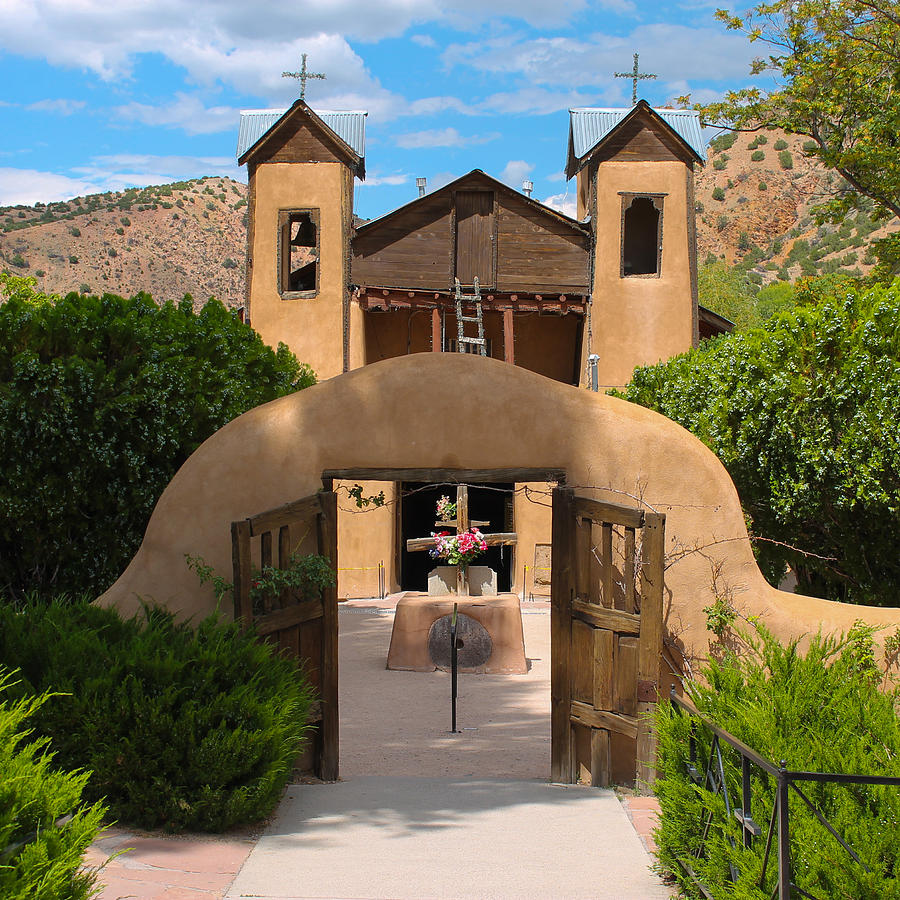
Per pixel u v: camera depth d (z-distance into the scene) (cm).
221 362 1143
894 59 1958
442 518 1500
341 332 2073
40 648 698
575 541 813
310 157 2098
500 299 2098
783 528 1145
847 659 602
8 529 999
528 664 1441
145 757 639
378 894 518
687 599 816
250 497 834
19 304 1043
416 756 959
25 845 340
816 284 2175
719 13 2039
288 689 724
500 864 577
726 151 11175
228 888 521
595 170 2122
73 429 968
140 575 832
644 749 766
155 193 11144
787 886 388
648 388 1419
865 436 997
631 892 530
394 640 1404
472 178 2091
